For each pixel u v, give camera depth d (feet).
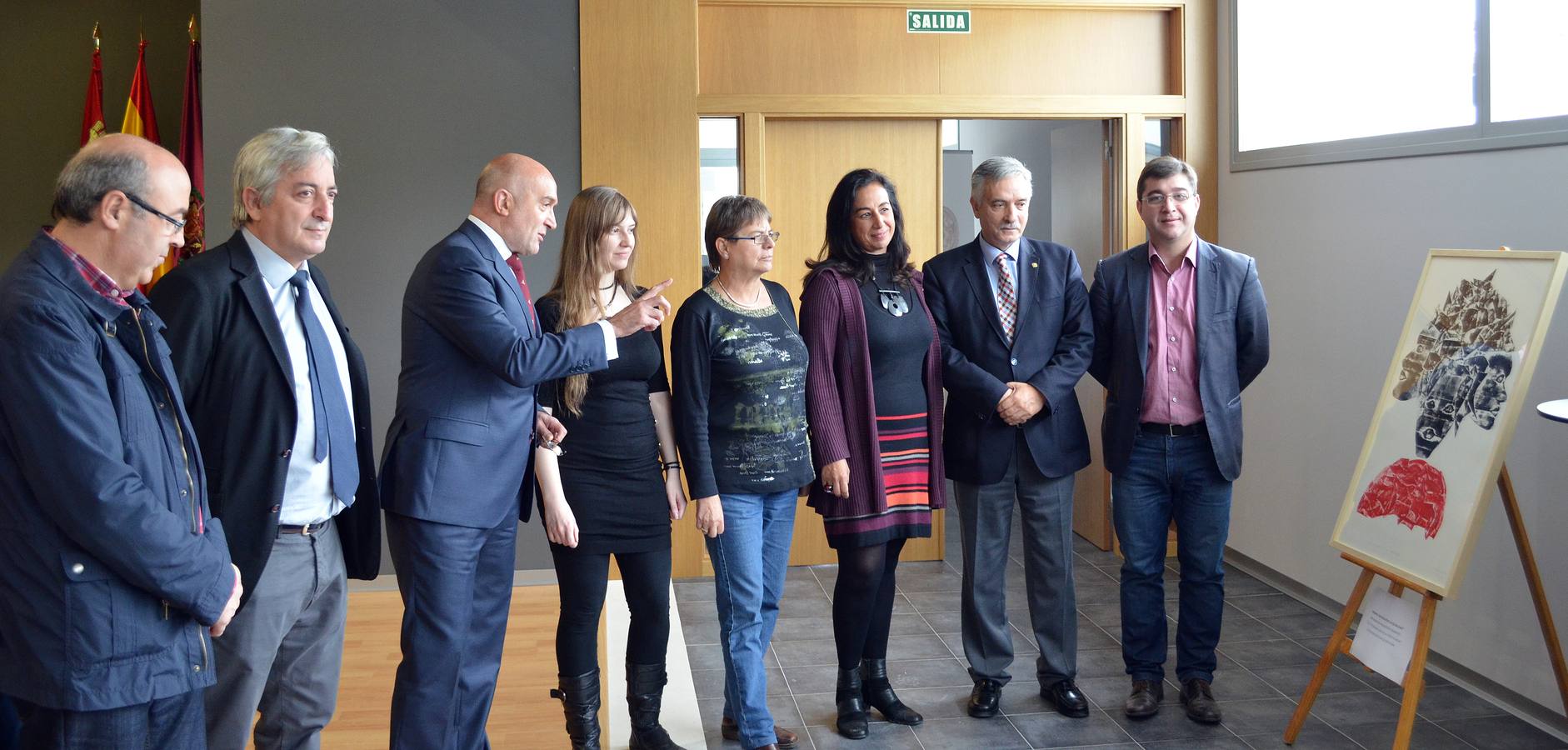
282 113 15.46
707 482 9.24
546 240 16.02
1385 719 10.73
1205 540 10.88
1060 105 16.62
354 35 15.51
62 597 5.65
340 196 15.60
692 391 9.26
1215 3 16.71
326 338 7.59
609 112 15.92
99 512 5.55
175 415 6.18
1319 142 14.26
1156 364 10.88
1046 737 10.49
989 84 16.63
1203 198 16.88
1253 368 11.00
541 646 13.20
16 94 17.07
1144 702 10.87
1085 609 14.70
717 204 9.48
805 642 13.55
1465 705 11.08
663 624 9.77
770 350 9.38
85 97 17.19
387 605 14.97
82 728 5.75
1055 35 16.72
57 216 5.82
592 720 9.52
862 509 9.97
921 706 11.34
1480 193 11.51
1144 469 10.96
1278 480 15.31
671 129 16.03
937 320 10.73
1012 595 15.56
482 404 8.07
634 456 9.34
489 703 8.67
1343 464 13.80
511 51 15.78
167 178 5.90
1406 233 12.62
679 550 16.60
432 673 8.02
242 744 7.29
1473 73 11.71
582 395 9.05
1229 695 11.44
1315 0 14.62
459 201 15.81
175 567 5.80
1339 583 13.87
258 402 7.02
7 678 5.74
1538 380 10.75
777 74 16.34
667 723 10.98
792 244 16.79
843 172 16.76
